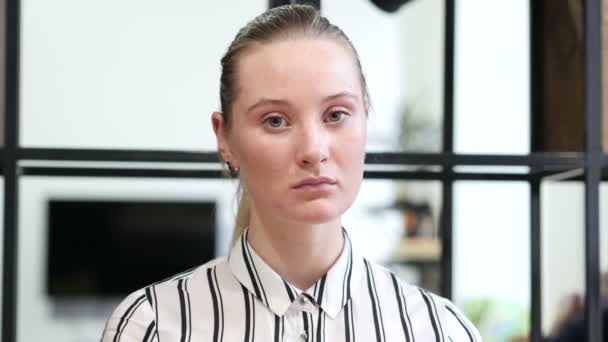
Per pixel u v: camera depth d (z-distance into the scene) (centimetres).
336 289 81
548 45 134
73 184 291
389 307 84
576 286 287
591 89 115
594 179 114
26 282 295
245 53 75
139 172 127
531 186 133
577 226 288
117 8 281
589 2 116
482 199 288
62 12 283
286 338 80
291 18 76
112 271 277
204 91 279
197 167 128
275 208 74
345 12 285
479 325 278
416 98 295
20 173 117
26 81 284
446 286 138
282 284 80
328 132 73
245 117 74
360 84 76
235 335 80
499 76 282
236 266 83
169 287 85
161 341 81
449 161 114
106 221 278
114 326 83
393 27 296
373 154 113
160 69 280
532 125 139
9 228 109
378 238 283
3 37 117
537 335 133
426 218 285
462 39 282
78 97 283
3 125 115
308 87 72
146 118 280
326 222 73
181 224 276
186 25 278
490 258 287
